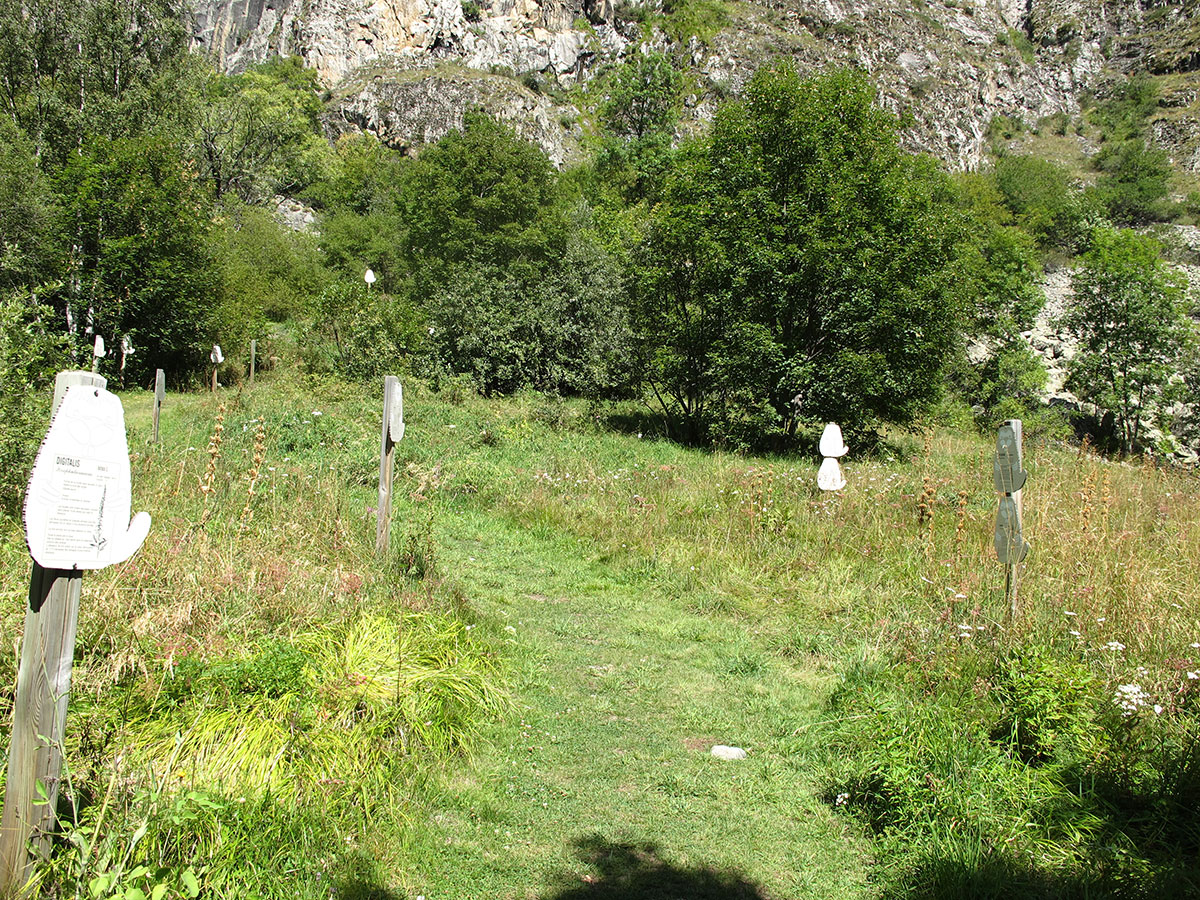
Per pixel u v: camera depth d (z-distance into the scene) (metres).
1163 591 5.88
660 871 3.26
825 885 3.20
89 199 23.80
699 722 4.75
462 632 5.16
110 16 30.09
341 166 69.56
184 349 25.77
